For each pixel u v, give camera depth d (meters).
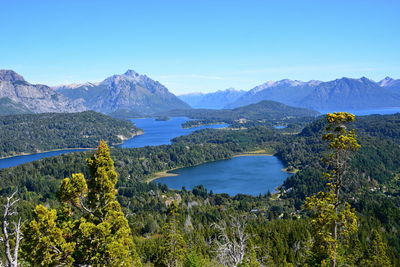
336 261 39.69
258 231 109.06
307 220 119.00
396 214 132.12
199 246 87.56
